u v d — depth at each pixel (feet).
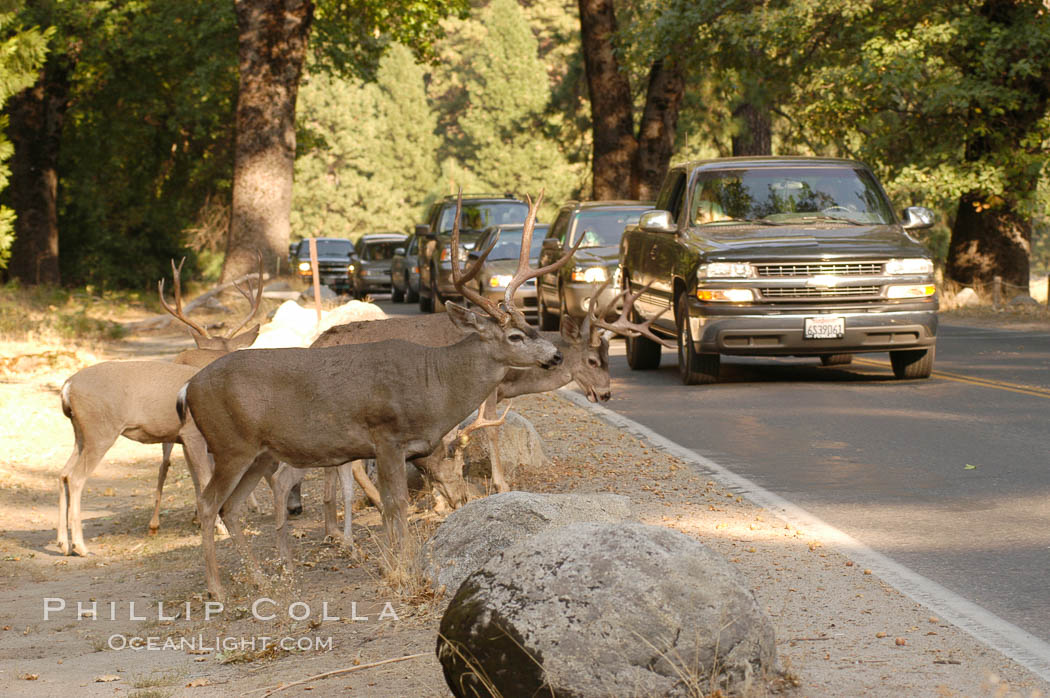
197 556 34.22
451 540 26.22
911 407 49.80
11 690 21.89
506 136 312.71
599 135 133.28
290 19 123.34
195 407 28.12
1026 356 67.67
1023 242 111.14
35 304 121.39
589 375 36.01
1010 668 19.71
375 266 159.12
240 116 123.54
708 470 38.06
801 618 22.61
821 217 60.59
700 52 113.70
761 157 64.28
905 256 55.42
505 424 37.68
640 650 17.63
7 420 59.00
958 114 104.17
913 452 40.37
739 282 54.95
